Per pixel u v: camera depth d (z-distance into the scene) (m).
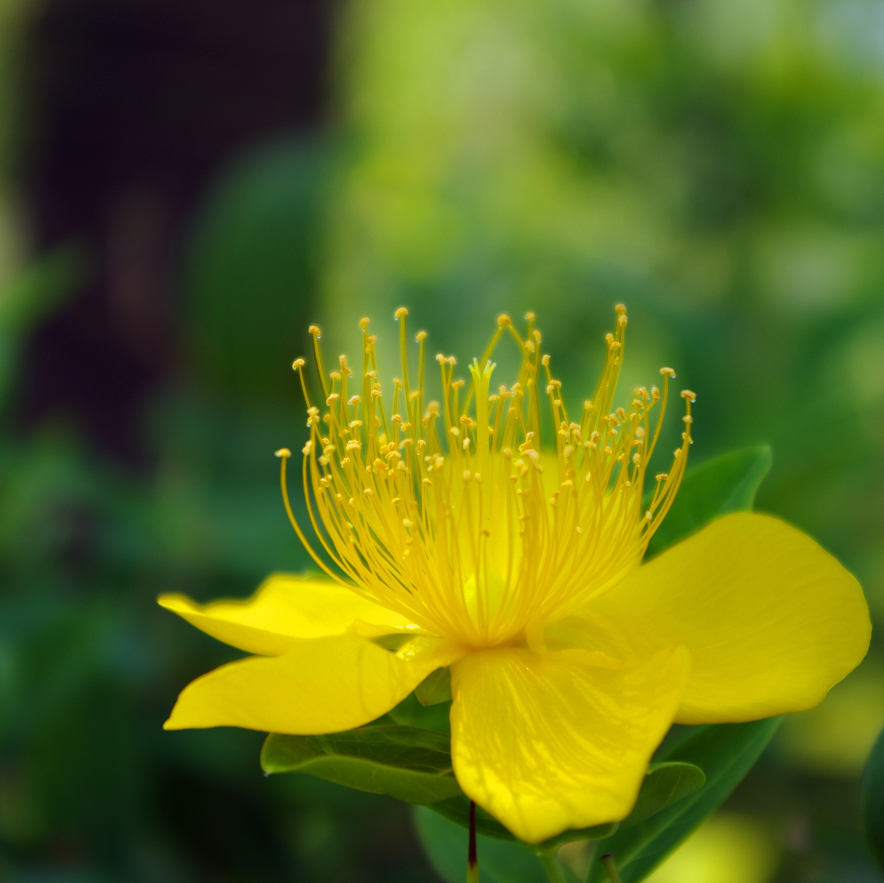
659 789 0.20
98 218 0.43
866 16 0.58
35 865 0.27
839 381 0.44
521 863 0.21
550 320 0.51
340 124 0.47
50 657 0.27
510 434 0.21
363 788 0.20
